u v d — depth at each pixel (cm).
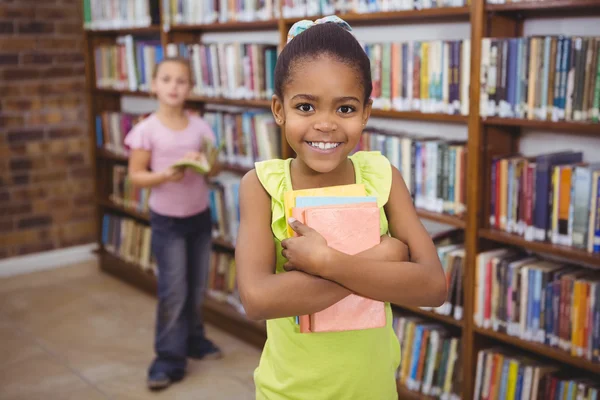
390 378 126
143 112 469
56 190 491
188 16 368
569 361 223
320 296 106
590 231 217
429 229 309
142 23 406
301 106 109
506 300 243
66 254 498
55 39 475
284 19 306
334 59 107
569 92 214
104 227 480
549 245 226
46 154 482
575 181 219
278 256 121
